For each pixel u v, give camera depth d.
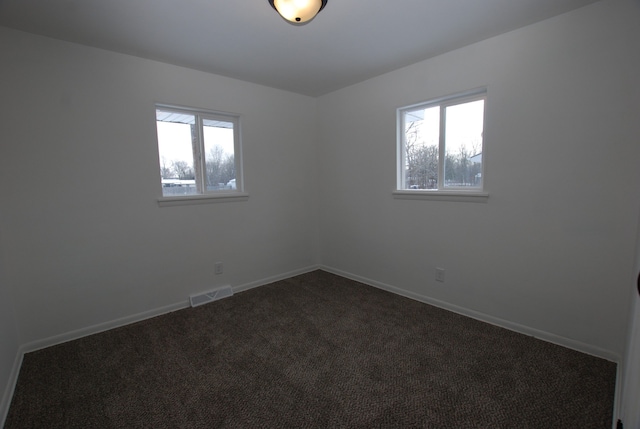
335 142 3.63
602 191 1.88
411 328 2.40
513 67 2.16
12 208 2.07
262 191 3.40
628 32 1.73
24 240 2.12
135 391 1.72
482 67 2.31
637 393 1.01
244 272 3.31
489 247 2.41
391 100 2.97
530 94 2.10
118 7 1.79
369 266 3.41
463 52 2.41
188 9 1.82
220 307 2.86
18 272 2.10
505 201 2.29
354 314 2.67
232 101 3.09
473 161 2.54
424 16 1.95
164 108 2.76
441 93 2.57
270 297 3.09
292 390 1.72
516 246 2.26
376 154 3.19
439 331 2.34
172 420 1.51
